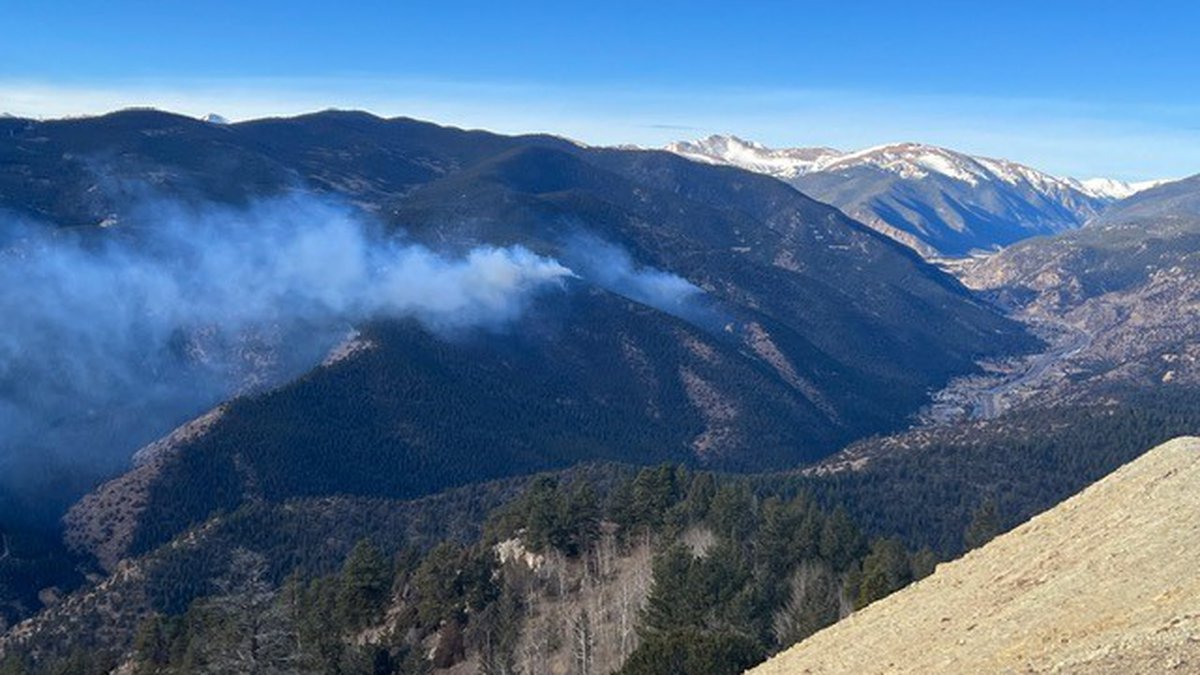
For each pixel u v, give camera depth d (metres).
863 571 79.88
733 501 103.88
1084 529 47.16
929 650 41.97
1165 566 38.62
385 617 109.38
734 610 75.00
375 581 105.19
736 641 63.47
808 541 94.00
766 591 83.50
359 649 95.19
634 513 109.62
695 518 107.19
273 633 67.44
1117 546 42.91
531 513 111.62
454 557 109.69
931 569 81.44
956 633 42.50
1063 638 36.31
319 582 111.88
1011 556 48.84
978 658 38.28
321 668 86.31
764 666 50.72
